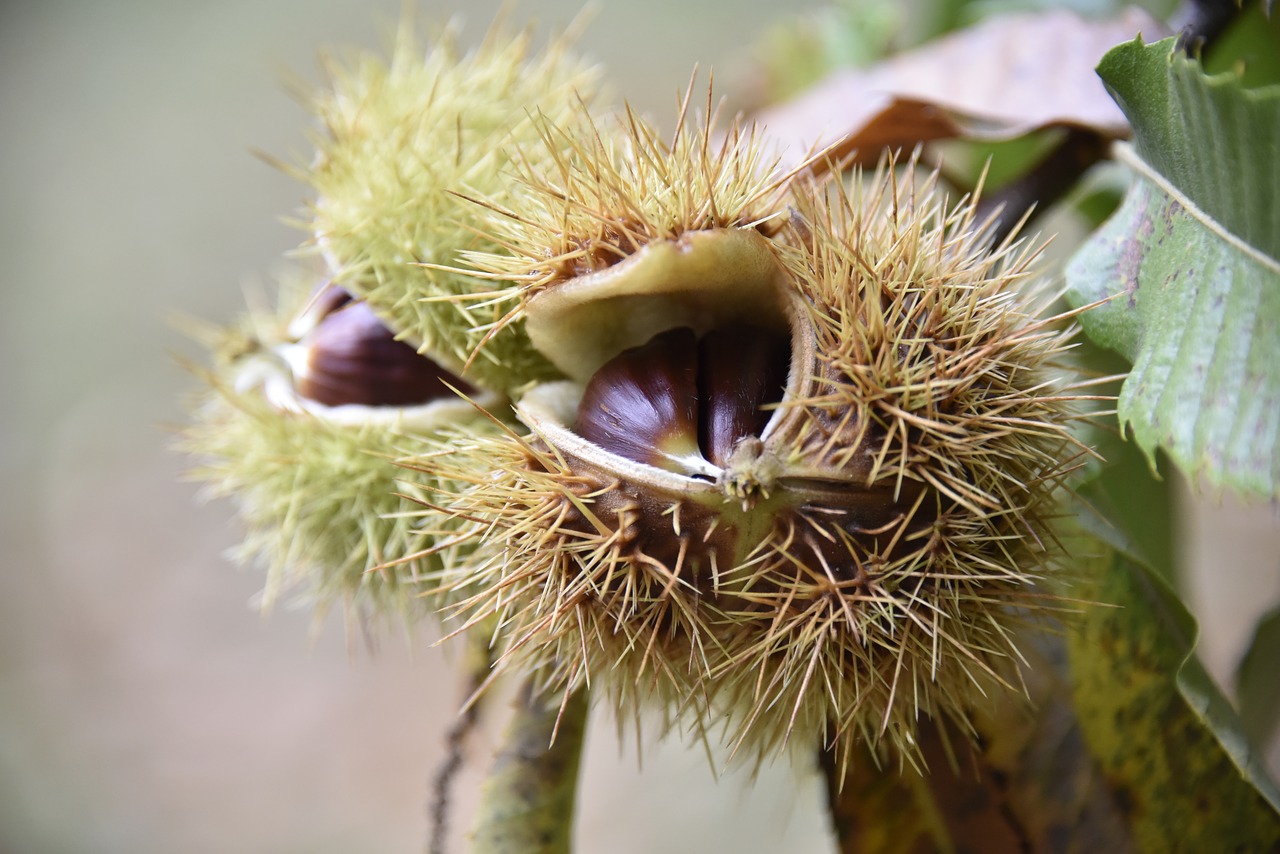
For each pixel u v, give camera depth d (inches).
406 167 14.1
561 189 13.2
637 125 13.2
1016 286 13.2
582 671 13.2
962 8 17.4
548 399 13.6
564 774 14.1
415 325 14.2
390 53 15.6
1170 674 13.7
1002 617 12.9
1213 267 12.4
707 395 13.0
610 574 12.6
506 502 13.0
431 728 29.1
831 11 18.3
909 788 13.9
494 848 14.0
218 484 15.1
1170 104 12.6
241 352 15.4
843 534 12.5
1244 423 12.0
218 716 29.9
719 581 12.6
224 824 28.5
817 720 13.2
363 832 27.6
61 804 28.7
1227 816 13.6
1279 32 14.9
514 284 13.8
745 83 18.5
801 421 12.6
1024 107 14.6
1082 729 13.7
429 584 14.2
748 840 24.3
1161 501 15.2
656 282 12.9
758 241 12.8
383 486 14.2
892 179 13.0
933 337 12.7
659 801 26.1
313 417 14.4
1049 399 12.8
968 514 12.6
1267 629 14.5
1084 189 15.9
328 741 29.3
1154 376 12.4
